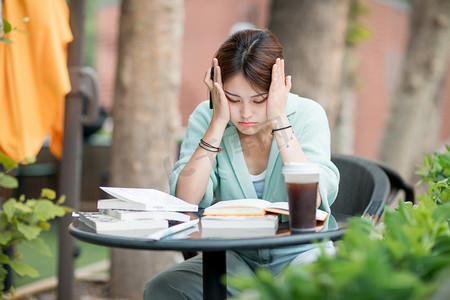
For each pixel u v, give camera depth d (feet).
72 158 13.67
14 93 11.31
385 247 3.61
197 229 6.43
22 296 15.24
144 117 15.56
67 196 13.67
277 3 19.54
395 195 10.06
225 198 8.66
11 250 12.16
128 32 15.56
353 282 3.03
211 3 46.65
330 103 19.42
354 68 28.35
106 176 24.76
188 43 48.01
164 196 7.27
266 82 7.65
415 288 3.00
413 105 28.35
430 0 28.30
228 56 7.74
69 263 13.69
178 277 7.75
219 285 6.56
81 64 13.87
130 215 6.50
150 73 15.49
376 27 50.98
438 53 28.17
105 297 15.46
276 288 3.13
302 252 7.98
